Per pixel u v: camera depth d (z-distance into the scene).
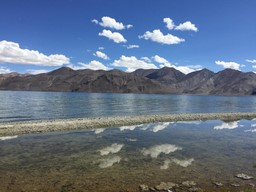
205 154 24.09
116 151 25.20
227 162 21.42
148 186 16.05
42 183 16.61
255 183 16.62
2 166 20.11
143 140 30.86
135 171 18.97
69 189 15.65
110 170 19.23
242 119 58.34
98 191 15.32
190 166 20.23
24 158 22.44
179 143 29.23
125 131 37.50
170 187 15.88
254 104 145.88
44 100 139.62
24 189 15.62
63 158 22.52
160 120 51.12
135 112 73.75
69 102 123.00
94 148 26.38
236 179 17.30
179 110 85.94
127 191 15.30
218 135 35.09
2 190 15.41
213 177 17.66
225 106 119.12
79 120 45.44
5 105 94.75
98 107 92.44
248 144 28.92
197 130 39.59
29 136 32.72
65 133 35.22
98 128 39.91
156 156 23.34
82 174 18.30
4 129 35.72
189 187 15.86
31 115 60.97
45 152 24.59
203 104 135.62
